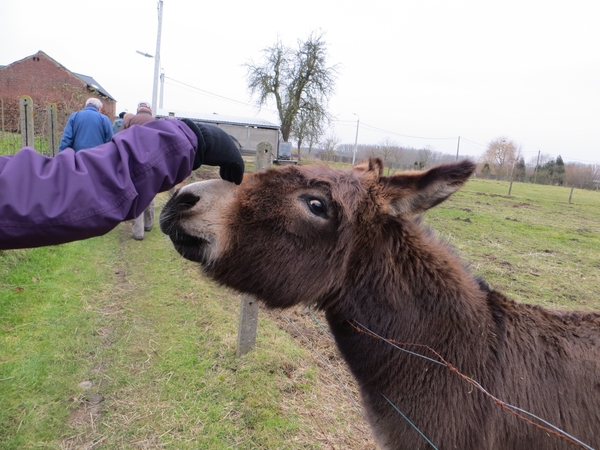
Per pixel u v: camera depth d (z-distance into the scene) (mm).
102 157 1184
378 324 1928
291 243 1907
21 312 4352
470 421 1786
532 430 1767
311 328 4773
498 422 1779
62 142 6262
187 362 3811
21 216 1058
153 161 1246
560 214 17172
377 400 1998
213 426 3084
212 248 1943
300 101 37500
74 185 1120
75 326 4273
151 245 7367
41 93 34156
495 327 1936
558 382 1812
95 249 6820
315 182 1924
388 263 1944
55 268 5586
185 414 3186
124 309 4816
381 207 1957
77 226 1121
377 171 2121
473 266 7891
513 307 2074
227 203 1953
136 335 4246
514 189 31000
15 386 3291
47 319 4297
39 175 1100
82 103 15141
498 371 1837
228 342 4102
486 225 12586
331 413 3338
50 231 1096
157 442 2928
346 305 1986
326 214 1909
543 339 1918
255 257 1918
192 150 1355
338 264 1936
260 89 38156
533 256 9109
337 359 4152
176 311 4809
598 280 7586
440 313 1899
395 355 1899
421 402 1851
